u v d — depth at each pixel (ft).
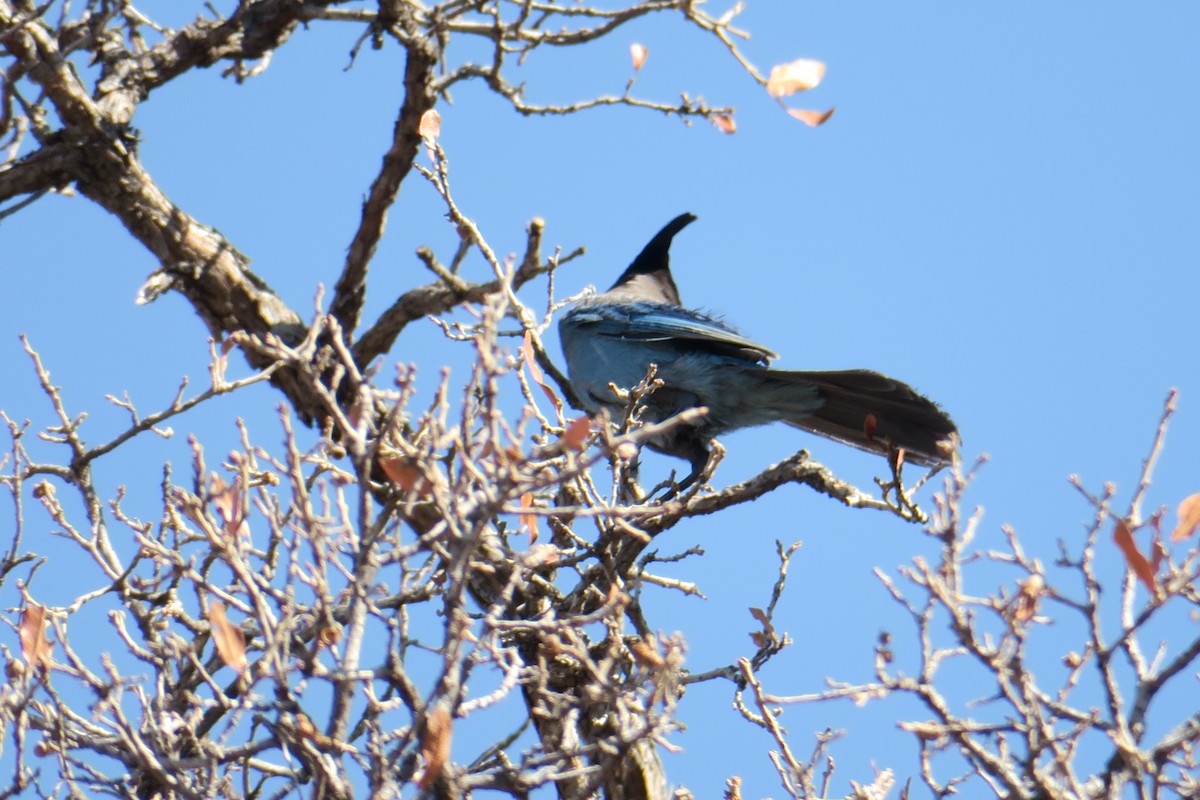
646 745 39.86
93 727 29.63
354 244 53.72
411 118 50.83
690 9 50.83
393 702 26.09
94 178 54.19
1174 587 26.81
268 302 55.52
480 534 25.16
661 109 52.29
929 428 47.98
